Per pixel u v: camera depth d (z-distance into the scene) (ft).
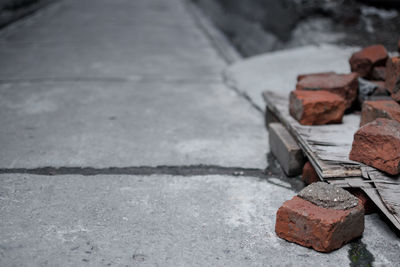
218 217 4.64
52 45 10.96
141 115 6.49
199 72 8.79
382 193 4.46
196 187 5.00
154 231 4.48
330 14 8.34
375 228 4.52
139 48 11.00
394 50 6.89
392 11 7.22
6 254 4.22
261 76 7.48
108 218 4.59
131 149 5.61
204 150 5.63
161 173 5.20
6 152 5.47
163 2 23.47
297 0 9.04
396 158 4.48
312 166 4.93
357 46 7.45
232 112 6.67
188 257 4.26
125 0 23.58
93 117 6.38
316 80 5.57
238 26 12.65
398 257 4.28
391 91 5.30
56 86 7.48
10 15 14.15
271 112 5.95
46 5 19.42
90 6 20.16
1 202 4.71
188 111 6.67
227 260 4.25
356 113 5.57
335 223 4.22
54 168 5.22
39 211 4.63
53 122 6.20
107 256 4.25
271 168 5.35
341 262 4.24
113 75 8.27
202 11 19.54
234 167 5.33
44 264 4.17
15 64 8.93
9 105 6.68
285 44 9.53
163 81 7.98
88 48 10.74
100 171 5.20
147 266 4.19
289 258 4.27
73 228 4.47
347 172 4.61
